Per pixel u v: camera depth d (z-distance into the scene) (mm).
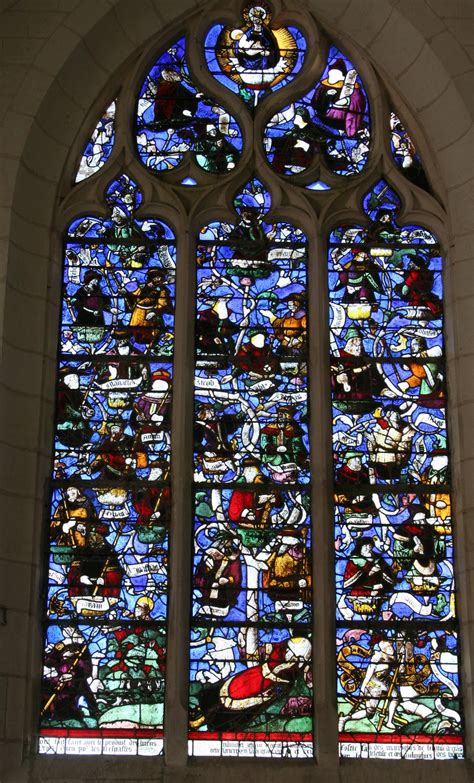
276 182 12109
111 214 12055
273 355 11602
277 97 12469
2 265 11188
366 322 11766
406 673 10609
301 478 11188
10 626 10336
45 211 11781
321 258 11867
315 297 11719
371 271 11969
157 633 10641
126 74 12445
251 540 10945
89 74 12219
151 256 11953
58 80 12000
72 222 12031
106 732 10320
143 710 10406
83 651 10570
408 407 11484
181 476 11016
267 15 12766
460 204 12000
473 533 10836
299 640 10656
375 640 10695
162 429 11297
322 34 12633
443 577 10906
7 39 12023
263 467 11211
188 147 12344
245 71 12648
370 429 11375
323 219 11969
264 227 12086
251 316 11742
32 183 11789
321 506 10969
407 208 12117
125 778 10062
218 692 10469
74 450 11188
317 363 11461
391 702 10508
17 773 9969
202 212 12023
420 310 11844
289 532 11000
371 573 10891
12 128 11727
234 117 12500
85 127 12203
